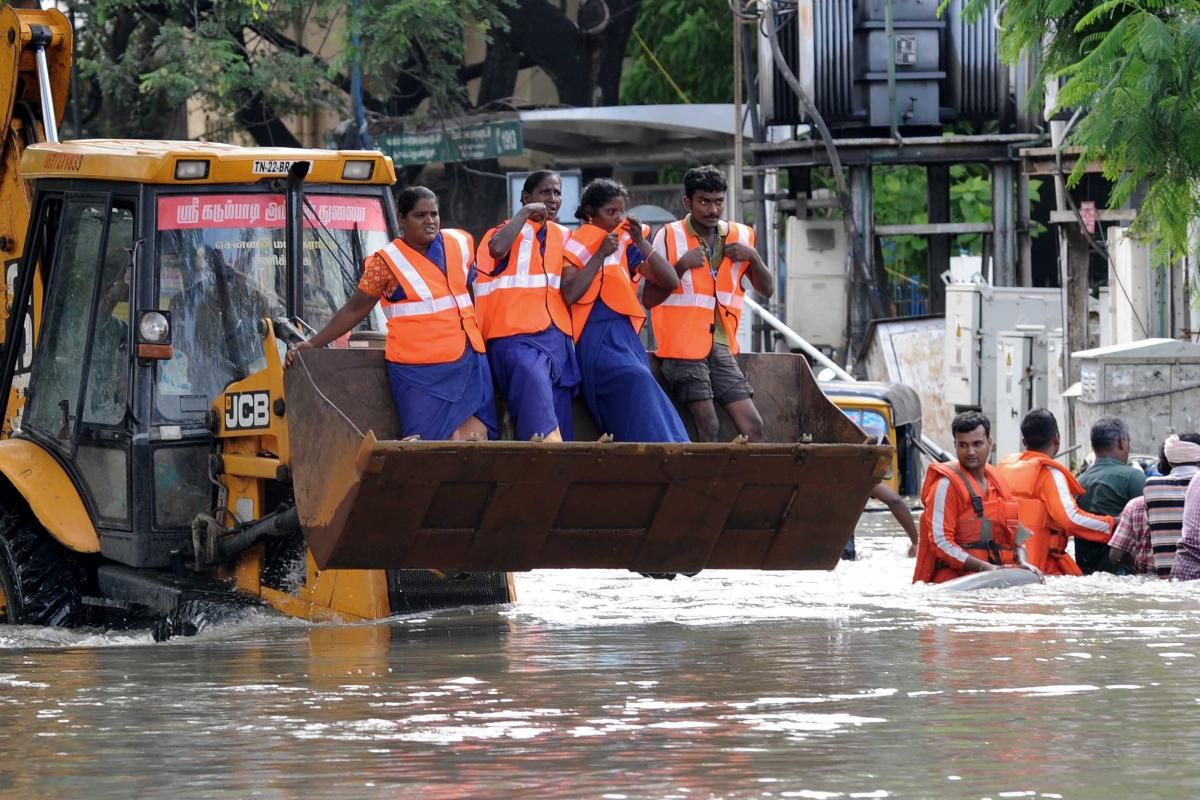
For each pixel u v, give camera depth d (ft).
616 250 89.86
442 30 282.56
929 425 239.09
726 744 55.72
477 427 87.61
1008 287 239.71
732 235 92.89
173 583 97.76
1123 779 50.26
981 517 107.14
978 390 227.61
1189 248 164.25
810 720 59.77
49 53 122.62
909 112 245.24
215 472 97.40
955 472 107.45
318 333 89.10
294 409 84.89
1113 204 146.30
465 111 310.65
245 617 93.15
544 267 89.04
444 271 87.25
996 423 219.61
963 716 60.39
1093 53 141.90
